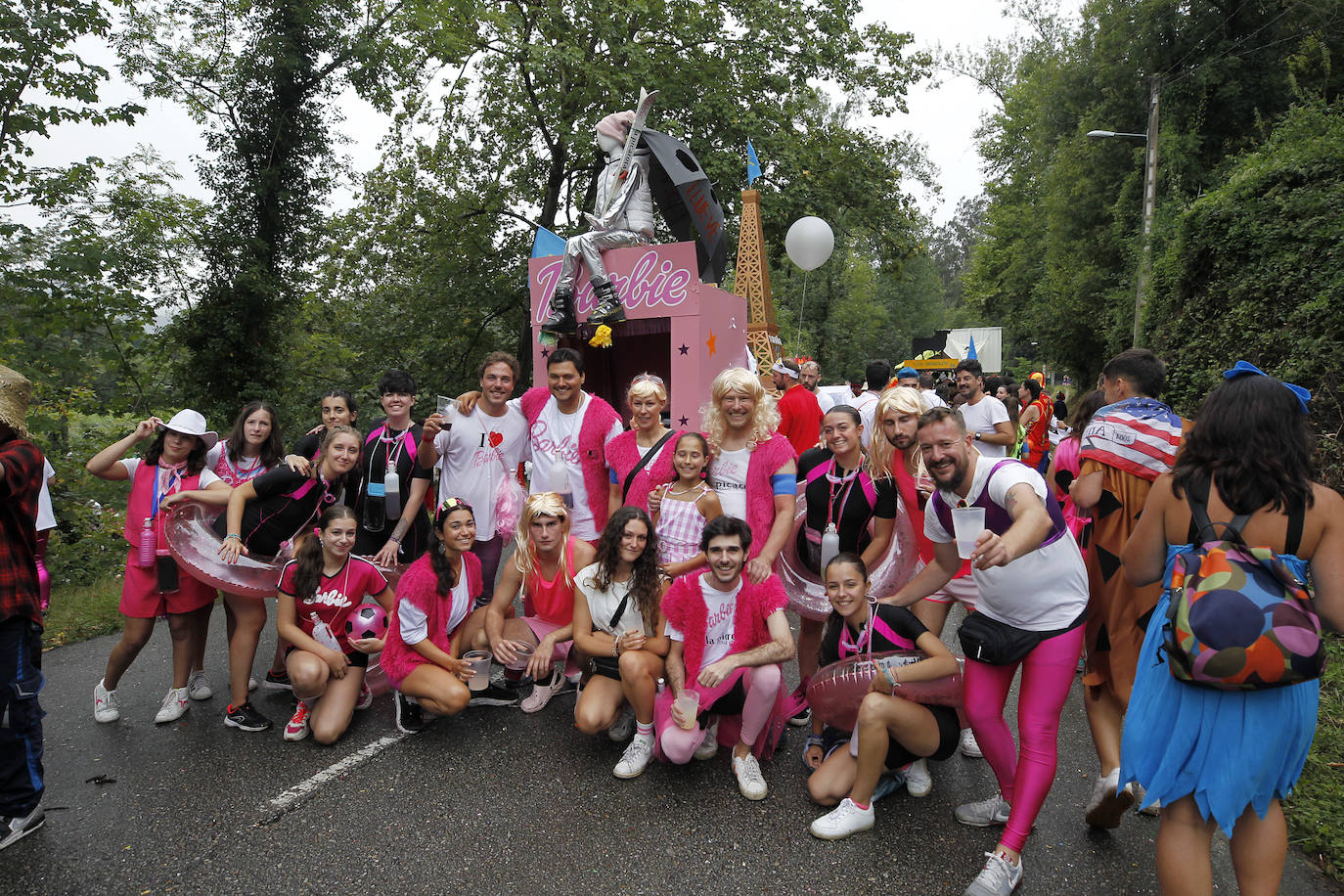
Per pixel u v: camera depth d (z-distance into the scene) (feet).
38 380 28.07
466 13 44.37
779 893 8.57
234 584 12.37
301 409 46.68
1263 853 6.72
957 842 9.57
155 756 11.74
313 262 47.39
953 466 8.80
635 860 9.14
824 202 52.90
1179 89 55.01
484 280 53.88
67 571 22.47
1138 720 7.21
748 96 50.14
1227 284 32.63
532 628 13.65
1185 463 7.07
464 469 15.40
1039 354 89.71
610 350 23.59
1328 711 12.87
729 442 13.08
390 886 8.63
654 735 11.57
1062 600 8.84
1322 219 27.84
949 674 9.72
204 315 41.83
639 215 19.39
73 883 8.69
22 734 9.48
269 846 9.39
